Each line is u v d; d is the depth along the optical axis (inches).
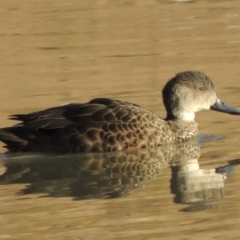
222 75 811.4
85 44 957.2
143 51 918.4
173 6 1135.6
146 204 484.4
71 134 595.5
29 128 602.5
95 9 1118.4
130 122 600.7
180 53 906.1
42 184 532.7
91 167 567.8
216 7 1119.6
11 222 458.3
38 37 994.7
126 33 1000.2
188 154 596.1
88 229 442.3
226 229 436.1
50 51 934.4
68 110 608.1
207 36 973.2
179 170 555.2
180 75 652.7
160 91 762.2
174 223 448.1
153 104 724.0
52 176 550.9
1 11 1115.3
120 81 801.6
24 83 814.5
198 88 647.8
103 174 551.8
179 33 996.6
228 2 1146.7
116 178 540.4
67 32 1010.7
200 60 874.1
